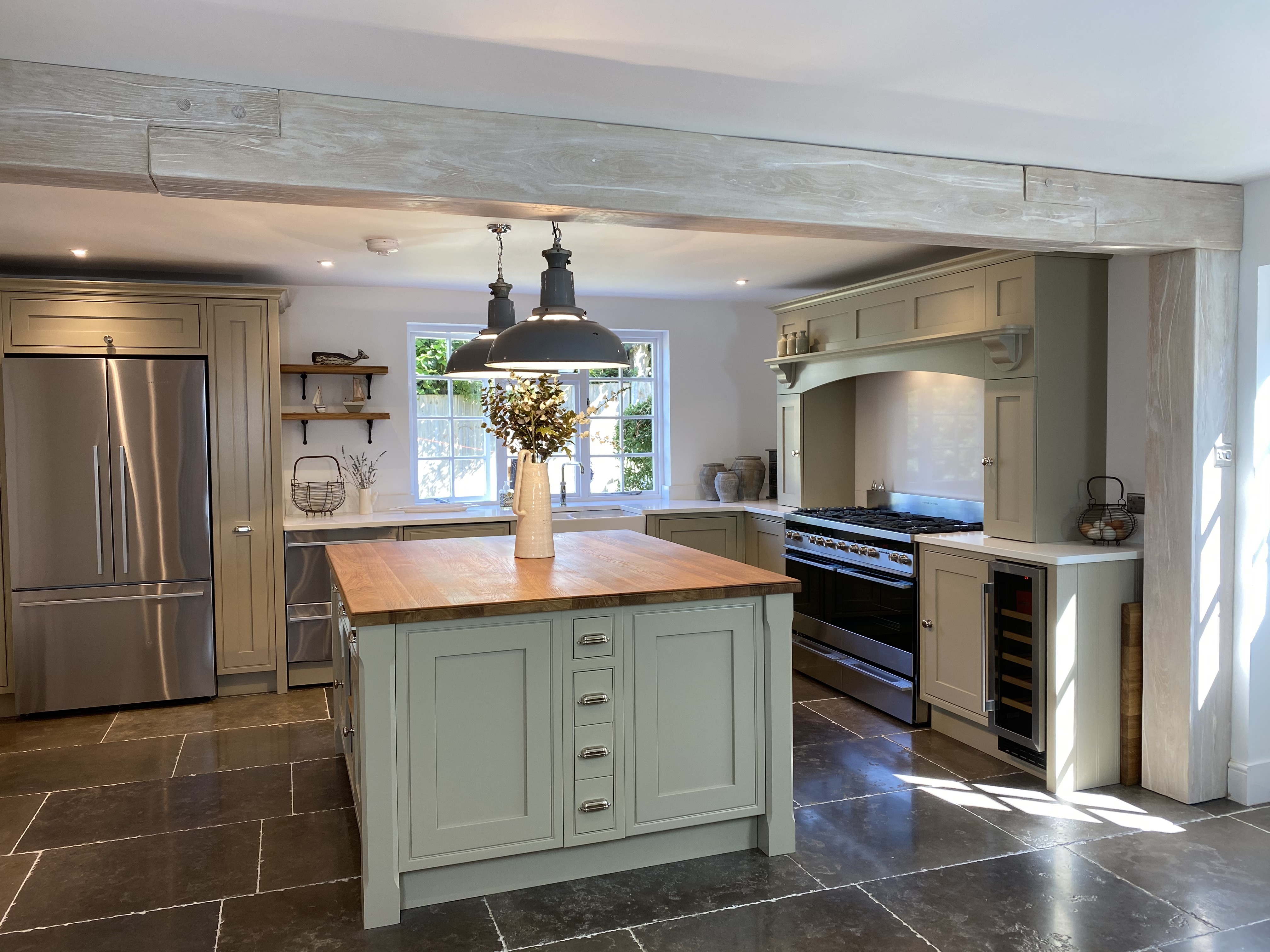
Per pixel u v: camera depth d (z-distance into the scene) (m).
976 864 2.96
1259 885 2.81
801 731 4.32
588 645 2.83
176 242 4.34
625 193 2.59
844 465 5.89
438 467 6.23
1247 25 1.98
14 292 4.64
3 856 3.08
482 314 6.12
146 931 2.60
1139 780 3.64
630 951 2.47
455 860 2.72
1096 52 2.12
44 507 4.69
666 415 6.76
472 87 2.29
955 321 4.29
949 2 1.85
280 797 3.58
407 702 2.66
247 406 5.00
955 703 4.05
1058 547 3.76
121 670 4.82
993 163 3.01
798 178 2.77
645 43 2.05
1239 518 3.43
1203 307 3.35
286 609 5.12
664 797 2.93
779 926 2.59
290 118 2.30
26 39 2.00
